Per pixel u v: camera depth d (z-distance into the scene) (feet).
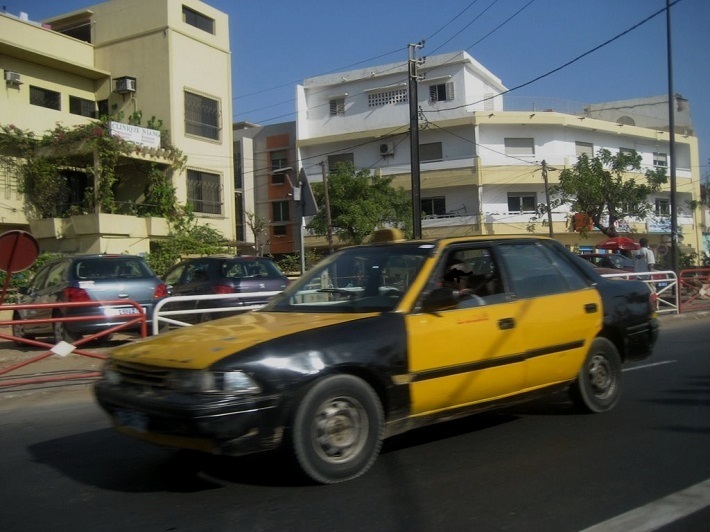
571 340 19.01
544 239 20.36
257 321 16.28
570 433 18.80
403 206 113.39
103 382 15.39
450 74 122.62
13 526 12.89
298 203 36.24
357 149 129.18
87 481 15.57
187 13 89.15
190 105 88.07
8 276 28.17
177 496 14.30
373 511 13.15
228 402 13.00
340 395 14.37
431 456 16.78
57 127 77.77
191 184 88.12
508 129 120.57
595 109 146.51
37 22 92.48
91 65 88.99
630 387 25.09
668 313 50.90
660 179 106.63
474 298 17.20
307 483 14.58
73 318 27.61
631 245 73.72
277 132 137.80
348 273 18.10
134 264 37.45
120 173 86.07
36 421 22.36
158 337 16.02
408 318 15.65
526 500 13.73
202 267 40.86
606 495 13.98
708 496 13.83
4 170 77.00
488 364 16.70
